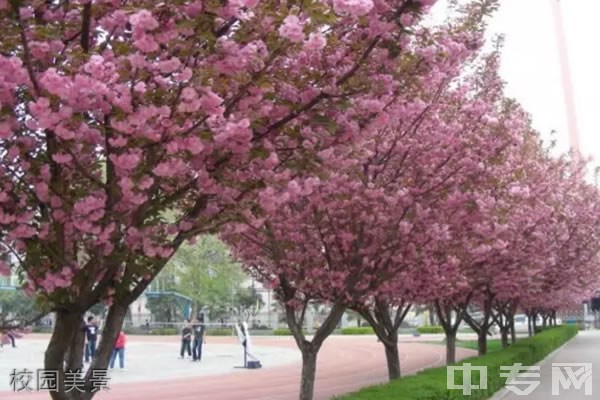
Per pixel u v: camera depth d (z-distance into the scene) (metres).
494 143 8.49
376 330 11.69
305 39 4.02
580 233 18.44
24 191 4.20
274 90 4.50
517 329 54.09
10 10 3.47
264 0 3.90
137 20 3.44
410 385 9.54
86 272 4.24
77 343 4.61
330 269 8.76
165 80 3.89
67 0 3.97
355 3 3.75
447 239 8.94
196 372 21.28
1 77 3.58
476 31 5.78
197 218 4.74
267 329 55.50
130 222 4.35
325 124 4.58
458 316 16.20
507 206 8.96
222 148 4.41
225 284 44.06
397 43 4.56
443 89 8.11
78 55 3.75
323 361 26.89
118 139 3.90
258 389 17.06
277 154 4.78
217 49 3.91
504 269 13.56
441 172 8.31
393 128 7.74
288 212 8.49
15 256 4.28
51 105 3.75
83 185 4.31
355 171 7.00
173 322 53.31
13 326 4.49
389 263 8.84
